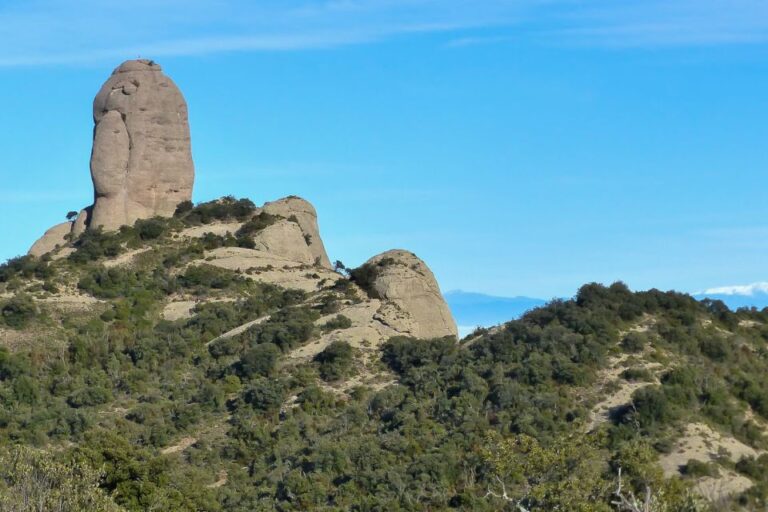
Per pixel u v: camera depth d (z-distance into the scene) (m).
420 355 101.56
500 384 91.94
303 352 104.19
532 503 63.44
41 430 93.38
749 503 75.88
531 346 97.38
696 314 103.38
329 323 109.06
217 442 91.94
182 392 100.31
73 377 102.75
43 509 65.44
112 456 77.81
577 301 104.25
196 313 115.31
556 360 94.06
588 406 89.38
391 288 113.88
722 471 80.50
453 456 83.62
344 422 92.44
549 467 63.44
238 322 113.25
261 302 116.75
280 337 105.44
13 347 107.50
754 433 86.56
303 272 124.81
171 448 91.94
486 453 66.31
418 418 91.06
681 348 96.81
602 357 94.50
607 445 82.88
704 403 89.31
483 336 103.19
